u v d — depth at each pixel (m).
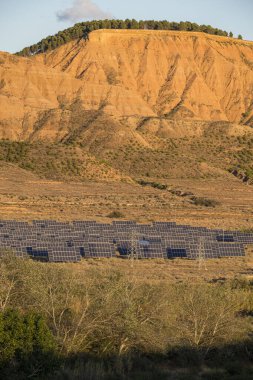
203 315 54.38
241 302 65.00
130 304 51.25
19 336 43.34
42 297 51.69
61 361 44.28
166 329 52.41
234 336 54.09
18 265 55.78
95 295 52.03
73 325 49.47
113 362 46.97
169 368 48.44
